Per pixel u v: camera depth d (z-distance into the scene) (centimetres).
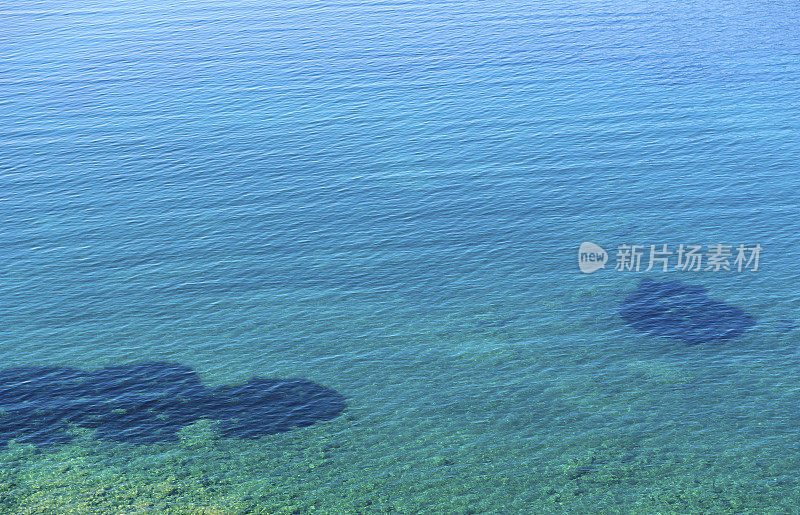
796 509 3581
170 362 4841
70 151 7975
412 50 10756
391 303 5400
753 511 3578
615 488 3753
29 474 3931
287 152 7838
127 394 4550
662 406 4303
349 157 7681
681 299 5291
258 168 7519
